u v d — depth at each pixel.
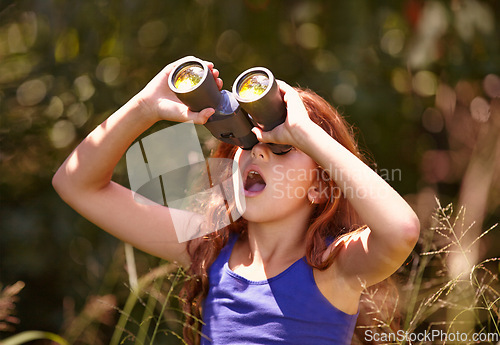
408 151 6.66
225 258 3.26
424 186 6.50
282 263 3.07
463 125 6.50
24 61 6.79
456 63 6.25
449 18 6.06
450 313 3.74
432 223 3.86
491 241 5.42
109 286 5.52
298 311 2.93
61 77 6.55
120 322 4.12
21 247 6.30
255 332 2.96
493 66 6.19
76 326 5.24
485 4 6.25
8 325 6.04
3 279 6.26
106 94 6.43
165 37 6.74
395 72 6.58
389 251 2.71
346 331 3.00
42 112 6.51
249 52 6.82
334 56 6.56
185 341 3.37
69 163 3.41
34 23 6.86
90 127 6.35
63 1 6.48
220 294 3.13
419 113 6.64
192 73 2.89
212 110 2.88
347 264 2.93
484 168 5.76
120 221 3.48
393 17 6.44
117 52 6.61
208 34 6.74
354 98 6.20
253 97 2.79
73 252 6.24
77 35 6.53
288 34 6.79
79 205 3.45
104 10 6.46
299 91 3.36
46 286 6.37
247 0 6.60
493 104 6.30
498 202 5.63
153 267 5.44
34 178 6.42
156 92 3.18
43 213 6.34
